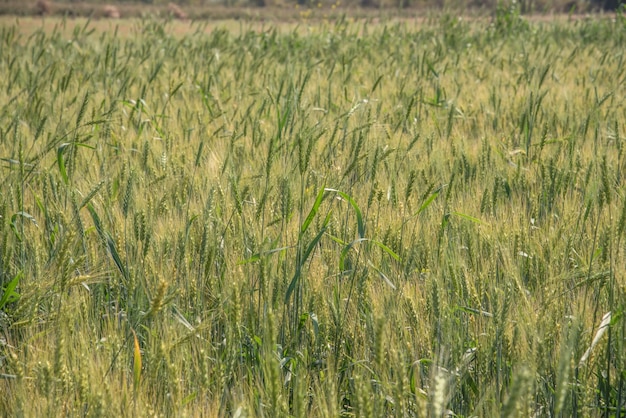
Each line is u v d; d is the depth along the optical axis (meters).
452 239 4.66
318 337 3.96
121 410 3.14
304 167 4.65
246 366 3.64
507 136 8.05
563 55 17.14
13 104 10.52
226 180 5.77
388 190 5.41
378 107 8.80
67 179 5.41
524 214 5.20
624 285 3.71
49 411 3.05
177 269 4.39
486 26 22.30
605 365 3.60
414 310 3.89
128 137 7.95
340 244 4.87
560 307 3.79
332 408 3.03
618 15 21.45
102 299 4.22
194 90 11.77
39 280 3.93
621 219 3.93
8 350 3.80
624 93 11.12
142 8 46.38
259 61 13.70
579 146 7.38
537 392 3.44
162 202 5.16
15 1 45.16
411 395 3.45
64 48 18.25
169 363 3.18
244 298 4.14
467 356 3.59
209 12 44.22
